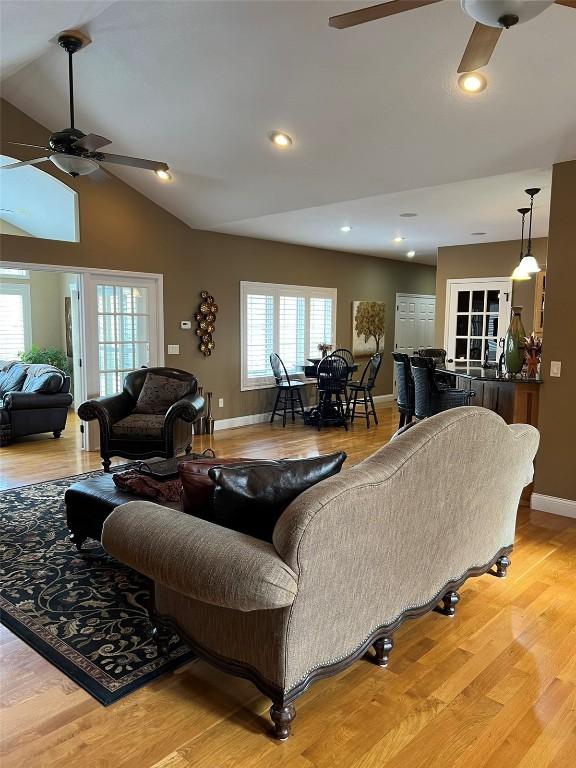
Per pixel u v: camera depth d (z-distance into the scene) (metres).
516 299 7.59
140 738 1.94
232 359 7.64
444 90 3.65
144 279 6.54
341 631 2.03
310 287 8.65
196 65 4.00
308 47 3.56
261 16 3.42
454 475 2.37
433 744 1.92
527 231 6.86
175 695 2.17
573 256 4.07
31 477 5.17
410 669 2.34
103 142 3.54
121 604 2.87
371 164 4.66
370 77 3.69
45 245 5.65
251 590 1.71
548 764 1.84
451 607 2.77
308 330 8.71
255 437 7.06
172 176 5.78
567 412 4.22
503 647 2.51
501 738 1.95
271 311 8.08
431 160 4.41
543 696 2.17
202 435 7.15
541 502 4.41
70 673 2.30
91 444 6.28
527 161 4.13
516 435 2.82
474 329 8.02
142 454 4.95
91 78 4.49
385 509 2.02
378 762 1.84
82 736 1.95
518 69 3.33
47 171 5.62
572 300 4.11
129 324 6.46
